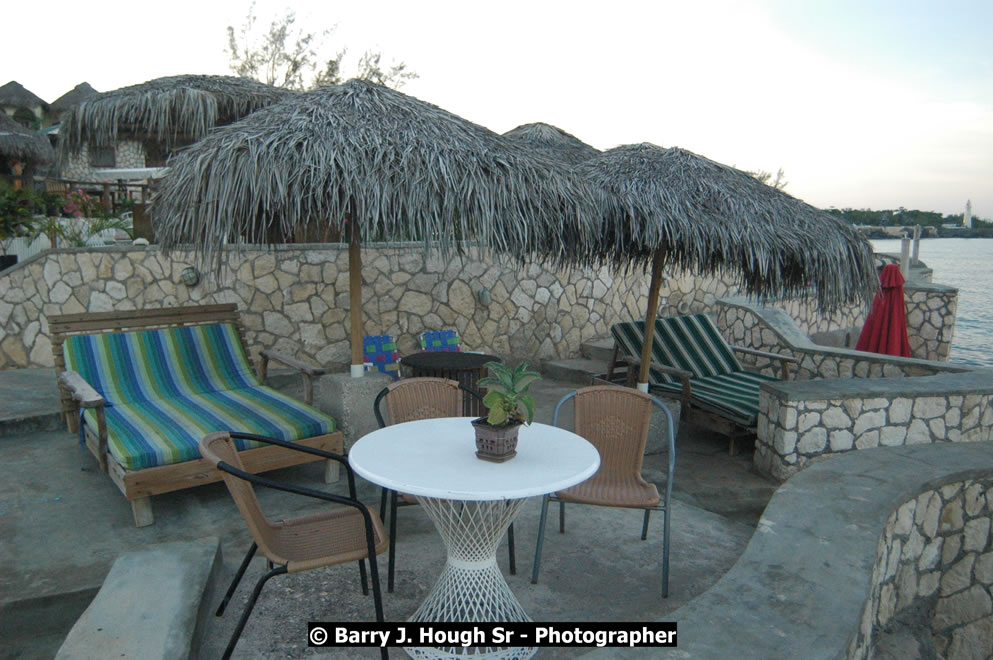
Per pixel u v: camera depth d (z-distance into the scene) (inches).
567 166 178.7
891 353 343.6
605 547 141.8
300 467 188.9
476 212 149.9
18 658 110.7
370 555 97.2
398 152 150.6
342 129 152.2
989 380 212.5
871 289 197.8
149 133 271.6
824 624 80.1
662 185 179.0
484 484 90.9
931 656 134.7
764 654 73.0
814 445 188.5
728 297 380.2
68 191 511.2
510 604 106.8
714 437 235.0
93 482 172.6
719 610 83.1
